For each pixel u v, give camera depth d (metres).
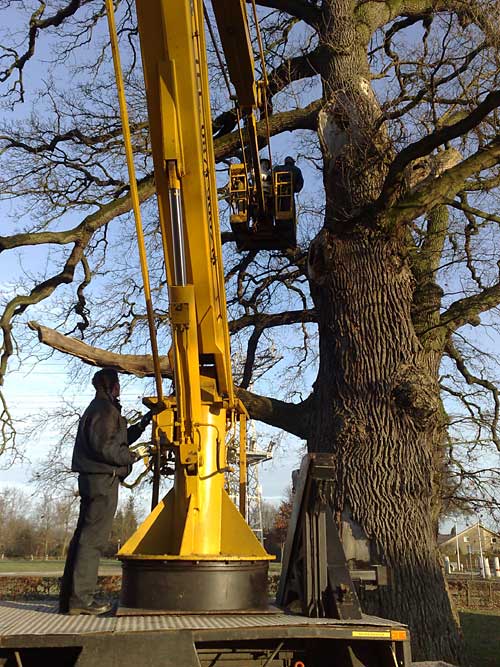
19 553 71.00
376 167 10.70
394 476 9.02
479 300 10.99
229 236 14.18
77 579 4.41
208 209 4.86
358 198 10.60
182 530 4.55
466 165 10.01
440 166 11.02
